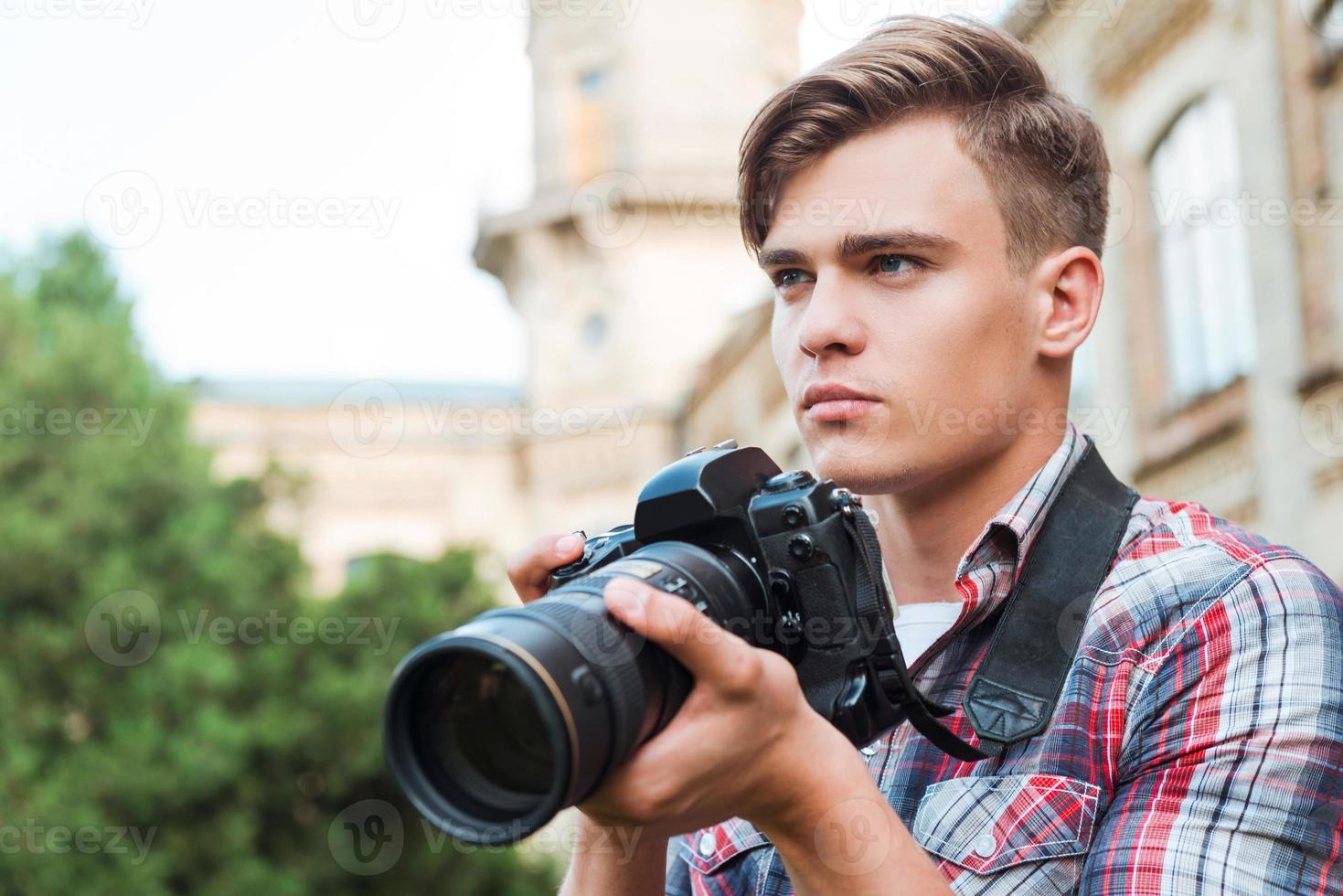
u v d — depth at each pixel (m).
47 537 10.72
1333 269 6.08
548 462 17.84
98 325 12.26
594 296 17.31
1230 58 6.77
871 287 1.19
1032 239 1.21
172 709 10.78
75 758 10.35
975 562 1.19
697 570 1.03
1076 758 1.09
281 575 12.48
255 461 18.00
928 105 1.19
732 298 16.89
